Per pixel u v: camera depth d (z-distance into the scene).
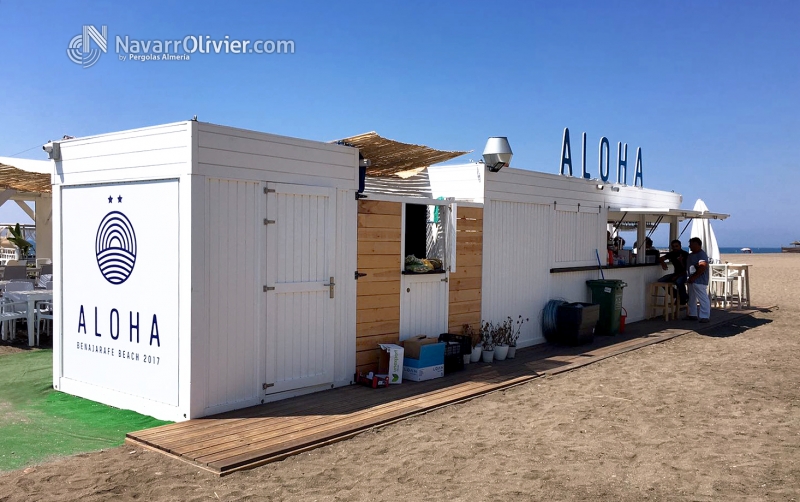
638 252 15.06
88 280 7.13
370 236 8.10
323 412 6.61
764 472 5.17
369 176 9.98
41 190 12.16
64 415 6.52
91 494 4.52
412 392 7.56
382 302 8.31
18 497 4.46
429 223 9.70
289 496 4.59
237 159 6.50
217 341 6.40
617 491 4.77
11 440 5.71
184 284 6.18
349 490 4.72
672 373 9.02
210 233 6.29
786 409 7.13
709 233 18.42
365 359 8.10
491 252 10.30
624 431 6.28
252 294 6.72
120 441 5.74
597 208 13.26
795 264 41.38
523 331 11.10
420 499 4.58
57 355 7.48
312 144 7.28
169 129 6.28
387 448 5.68
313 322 7.39
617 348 10.95
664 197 16.41
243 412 6.54
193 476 4.90
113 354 6.89
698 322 14.23
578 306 11.18
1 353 9.35
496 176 10.35
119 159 6.77
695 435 6.17
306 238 7.26
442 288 9.33
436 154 8.18
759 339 12.14
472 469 5.20
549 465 5.32
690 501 4.59
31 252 18.44
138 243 6.60
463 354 9.01
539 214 11.48
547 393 7.80
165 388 6.41
